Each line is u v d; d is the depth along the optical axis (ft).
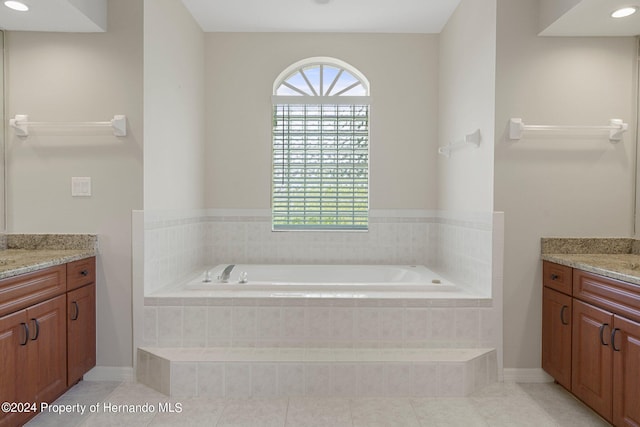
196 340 8.38
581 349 7.05
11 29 8.23
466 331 8.37
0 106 8.32
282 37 11.96
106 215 8.36
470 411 7.20
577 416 7.06
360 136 12.30
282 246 12.10
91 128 8.36
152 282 8.76
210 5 10.27
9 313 5.93
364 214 12.35
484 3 8.72
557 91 8.29
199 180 11.58
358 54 11.99
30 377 6.35
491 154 8.38
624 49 8.33
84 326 7.93
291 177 12.31
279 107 12.25
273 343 8.37
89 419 6.85
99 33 8.33
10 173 8.38
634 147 8.34
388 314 8.34
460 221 10.07
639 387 5.70
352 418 6.94
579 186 8.32
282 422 6.79
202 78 11.79
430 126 12.06
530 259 8.36
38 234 8.38
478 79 9.03
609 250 8.29
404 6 10.29
